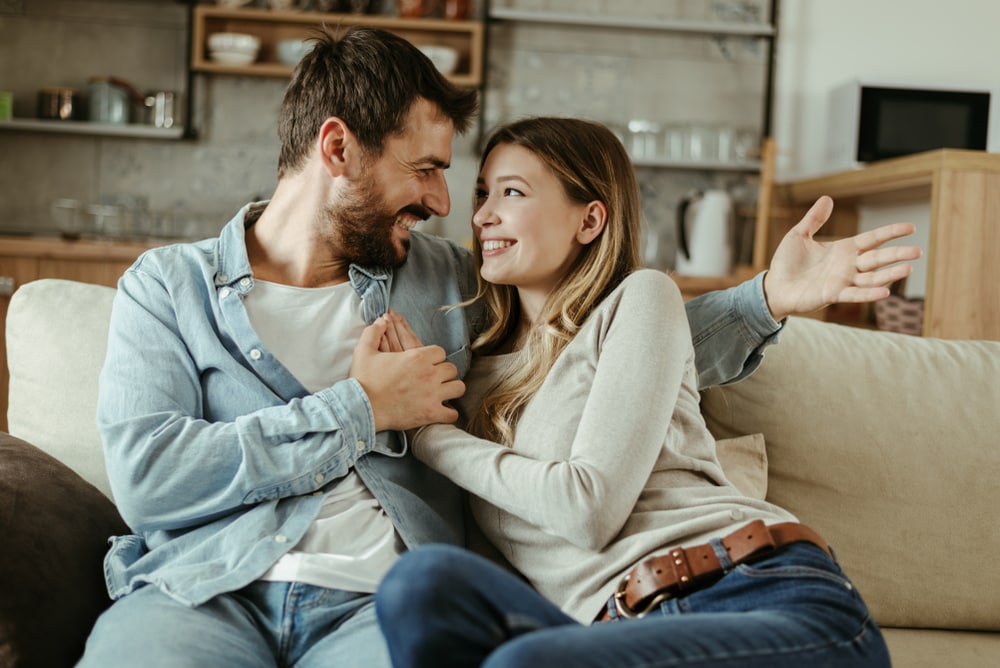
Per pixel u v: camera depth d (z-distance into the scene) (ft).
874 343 6.05
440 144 5.16
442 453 4.66
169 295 4.83
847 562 5.61
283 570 4.39
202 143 14.85
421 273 5.42
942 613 5.61
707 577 4.09
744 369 5.35
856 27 15.26
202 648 3.93
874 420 5.73
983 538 5.64
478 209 5.17
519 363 5.02
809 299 4.92
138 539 4.76
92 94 14.16
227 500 4.43
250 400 4.77
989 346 6.20
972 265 10.67
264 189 14.94
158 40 14.73
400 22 14.38
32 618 4.06
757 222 14.92
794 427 5.69
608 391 4.41
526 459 4.46
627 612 4.16
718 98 15.42
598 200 5.01
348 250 5.14
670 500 4.48
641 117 15.39
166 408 4.58
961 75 15.26
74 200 14.70
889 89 13.64
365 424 4.58
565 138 4.99
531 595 3.58
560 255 4.99
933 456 5.69
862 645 3.79
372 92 4.97
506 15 14.67
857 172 12.69
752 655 3.51
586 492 4.20
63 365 5.50
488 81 15.20
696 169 15.31
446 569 3.41
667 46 15.35
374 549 4.52
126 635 3.96
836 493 5.66
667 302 4.65
